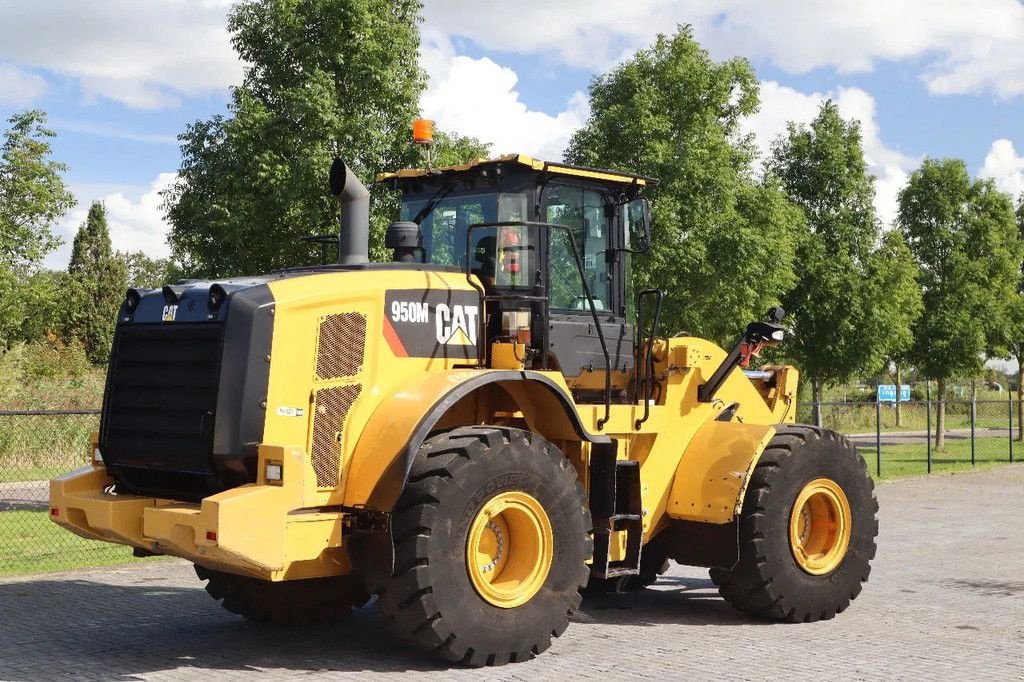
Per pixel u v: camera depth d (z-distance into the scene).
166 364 6.57
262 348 6.27
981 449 30.12
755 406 8.67
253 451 6.21
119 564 10.52
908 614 8.27
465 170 7.62
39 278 18.50
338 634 7.52
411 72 13.68
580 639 7.37
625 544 7.59
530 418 7.29
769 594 7.81
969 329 28.69
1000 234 30.00
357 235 7.34
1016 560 10.91
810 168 26.08
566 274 7.66
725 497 7.71
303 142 12.96
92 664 6.58
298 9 13.27
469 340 7.20
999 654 6.91
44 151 17.14
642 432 7.74
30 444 17.41
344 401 6.53
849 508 8.24
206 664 6.59
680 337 8.25
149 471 6.68
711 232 18.06
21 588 9.23
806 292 25.53
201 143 13.45
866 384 37.91
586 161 18.08
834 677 6.27
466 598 6.40
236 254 13.23
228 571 6.55
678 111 18.69
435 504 6.30
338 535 6.35
